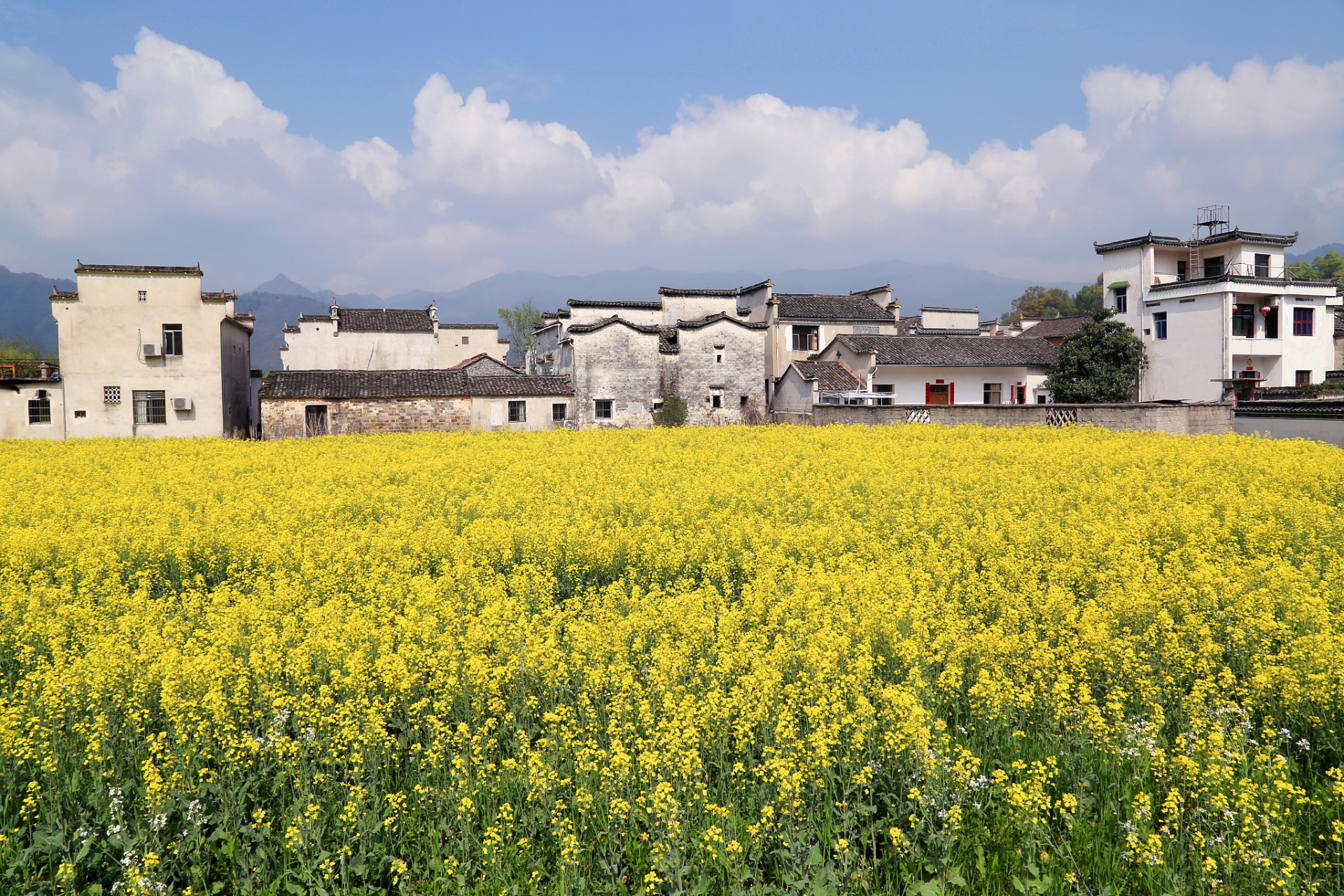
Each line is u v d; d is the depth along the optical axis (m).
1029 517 11.08
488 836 4.49
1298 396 36.81
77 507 13.12
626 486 14.75
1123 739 5.30
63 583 9.13
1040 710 5.80
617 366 39.62
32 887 4.45
